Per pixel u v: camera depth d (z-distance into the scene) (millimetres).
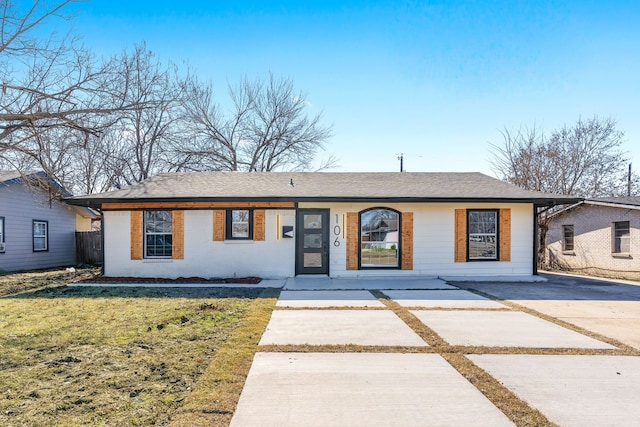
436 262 11922
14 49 9773
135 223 11602
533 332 5895
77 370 4254
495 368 4391
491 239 12156
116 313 7020
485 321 6562
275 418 3225
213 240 11594
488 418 3236
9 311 7227
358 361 4594
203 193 11562
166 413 3299
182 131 24406
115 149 22344
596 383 3980
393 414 3303
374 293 9219
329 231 11828
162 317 6695
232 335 5598
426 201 11281
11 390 3734
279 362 4535
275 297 8672
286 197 11172
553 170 21719
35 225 16828
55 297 8727
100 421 3152
